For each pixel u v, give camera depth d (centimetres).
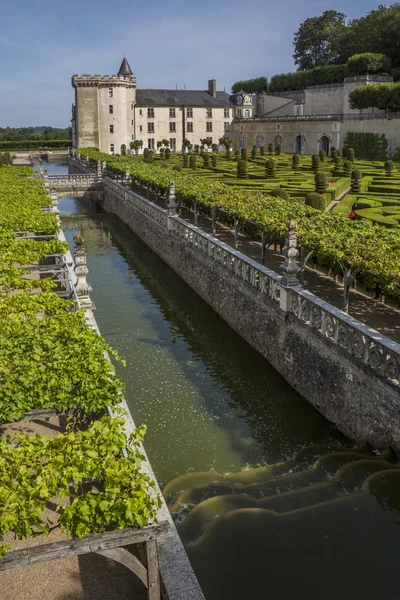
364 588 840
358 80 8594
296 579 857
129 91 10119
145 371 1816
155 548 600
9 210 2452
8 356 927
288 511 1020
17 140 13938
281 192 3372
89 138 9900
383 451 1188
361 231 1847
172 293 2688
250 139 10194
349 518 992
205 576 865
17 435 740
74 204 5944
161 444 1384
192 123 10650
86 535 586
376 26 9200
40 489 628
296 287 1582
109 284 2891
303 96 10481
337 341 1355
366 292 1919
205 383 1723
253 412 1542
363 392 1257
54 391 847
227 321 2150
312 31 11250
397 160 7488
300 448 1355
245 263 1936
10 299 1241
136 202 3950
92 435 723
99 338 1030
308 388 1512
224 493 1127
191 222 3419
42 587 678
